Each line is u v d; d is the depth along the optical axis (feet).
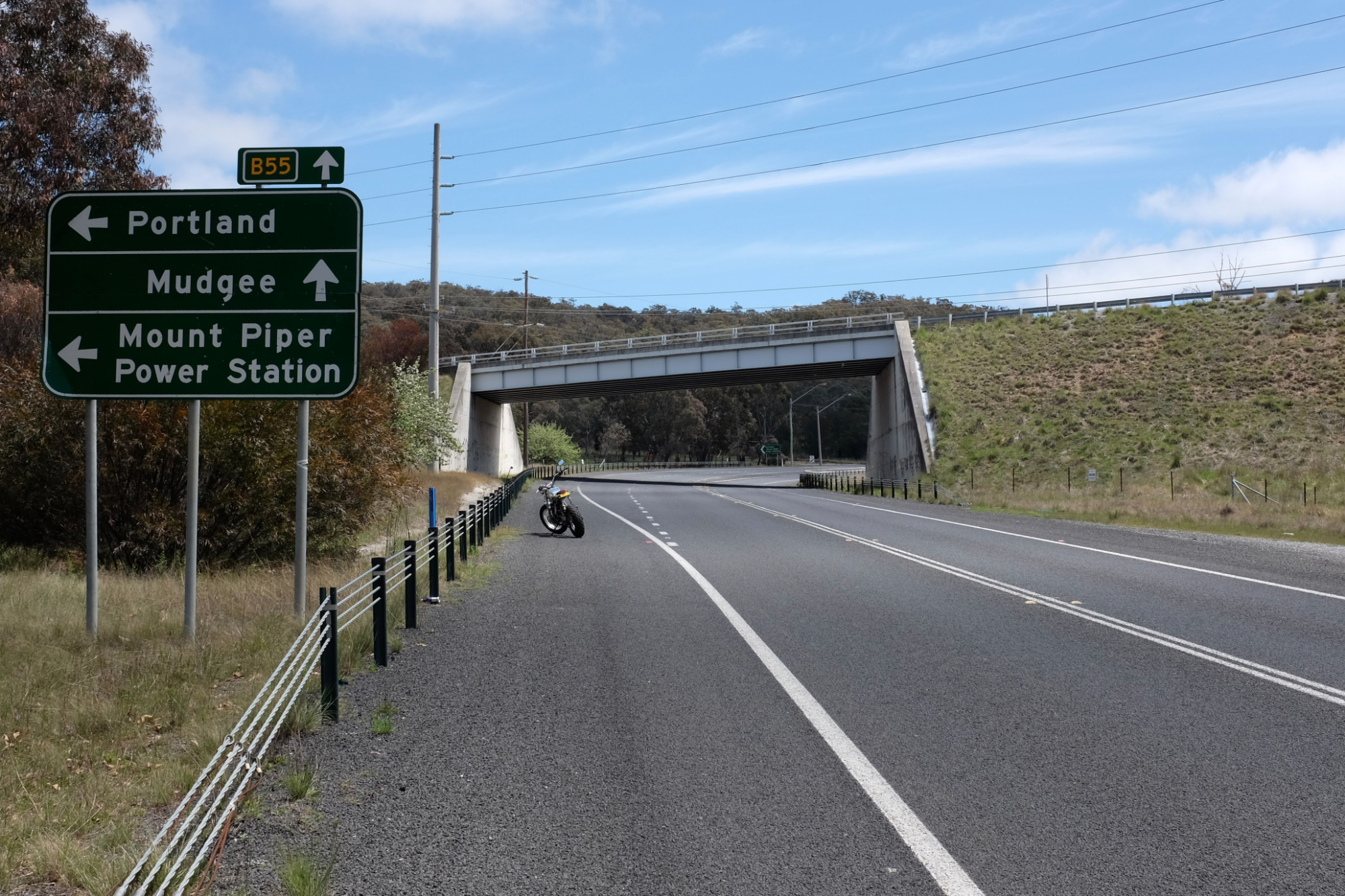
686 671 29.48
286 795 18.72
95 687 25.84
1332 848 16.24
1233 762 20.77
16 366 54.90
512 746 21.94
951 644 33.65
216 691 26.50
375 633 30.37
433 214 146.41
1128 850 16.16
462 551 57.11
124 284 35.55
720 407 505.25
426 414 138.10
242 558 53.52
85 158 81.97
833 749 21.67
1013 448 173.17
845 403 567.59
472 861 15.75
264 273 35.76
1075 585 48.65
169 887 14.32
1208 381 184.03
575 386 246.27
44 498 52.42
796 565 57.47
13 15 79.25
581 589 47.16
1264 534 85.92
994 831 16.98
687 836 16.83
